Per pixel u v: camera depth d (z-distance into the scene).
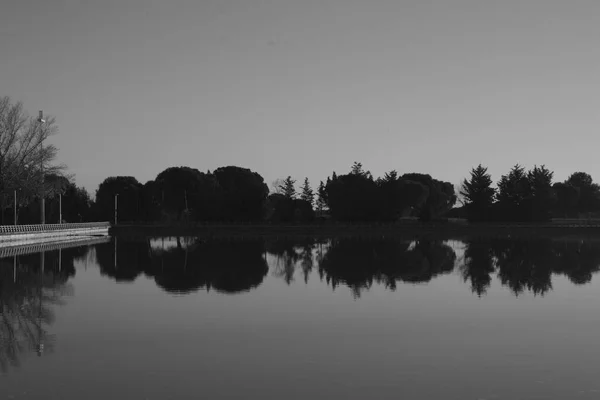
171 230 115.31
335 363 18.00
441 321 24.67
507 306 28.72
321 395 15.11
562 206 154.12
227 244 81.75
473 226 108.00
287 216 128.88
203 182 140.25
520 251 68.50
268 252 65.94
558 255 62.53
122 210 144.00
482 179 127.25
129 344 20.31
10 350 19.47
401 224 111.44
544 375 16.89
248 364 17.86
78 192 144.38
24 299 30.14
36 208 119.94
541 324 24.16
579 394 15.28
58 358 18.45
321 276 41.38
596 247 76.38
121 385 15.83
